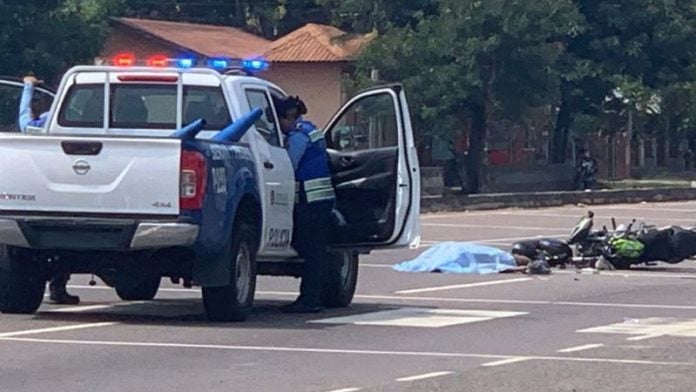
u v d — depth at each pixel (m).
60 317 17.89
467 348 15.72
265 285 23.72
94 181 16.48
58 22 50.00
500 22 55.50
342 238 19.38
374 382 13.17
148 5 84.00
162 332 16.52
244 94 18.34
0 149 16.67
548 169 65.50
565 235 37.00
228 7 84.94
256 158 17.77
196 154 16.34
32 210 16.59
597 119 68.12
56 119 18.58
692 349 15.77
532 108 60.84
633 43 65.94
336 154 19.64
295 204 18.81
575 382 13.35
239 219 17.39
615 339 16.67
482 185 58.97
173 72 18.31
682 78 68.62
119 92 18.52
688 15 68.56
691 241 27.50
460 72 55.62
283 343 15.85
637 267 28.05
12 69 48.84
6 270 17.53
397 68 56.50
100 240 16.59
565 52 64.69
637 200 56.41
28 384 12.82
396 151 19.33
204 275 16.84
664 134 79.00
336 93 67.25
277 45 68.81
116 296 21.19
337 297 19.95
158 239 16.36
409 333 17.02
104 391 12.53
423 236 36.25
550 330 17.53
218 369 13.87
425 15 61.81
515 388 12.95
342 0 65.50
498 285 24.03
